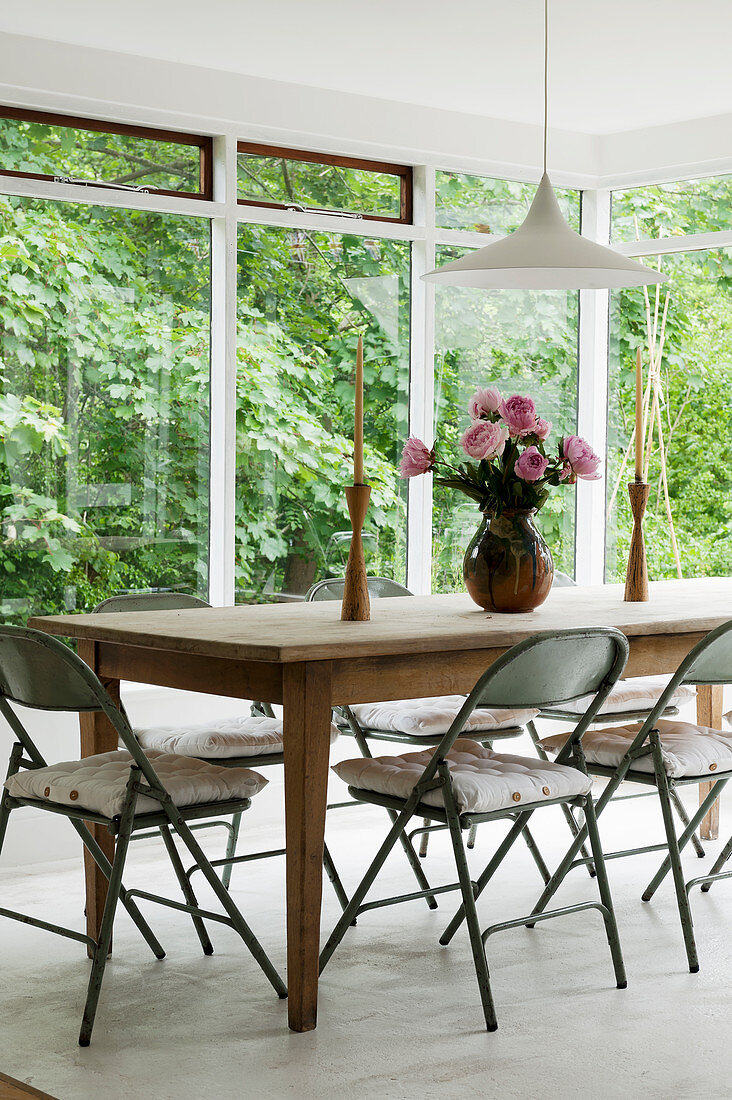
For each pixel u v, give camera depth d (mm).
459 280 3781
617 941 3182
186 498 5055
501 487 3615
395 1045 2828
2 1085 2635
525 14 4293
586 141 5965
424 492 5672
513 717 3990
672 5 4199
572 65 4875
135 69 4734
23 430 4633
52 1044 2852
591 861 3225
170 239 4977
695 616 3549
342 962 3371
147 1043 2854
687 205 5824
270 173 5230
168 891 4039
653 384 6027
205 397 5086
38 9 4230
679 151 5727
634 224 6012
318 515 5430
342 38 4555
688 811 5094
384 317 5598
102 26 4410
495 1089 2602
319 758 2875
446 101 5414
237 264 5152
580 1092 2586
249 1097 2572
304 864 2873
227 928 3676
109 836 3398
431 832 4770
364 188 5508
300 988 2900
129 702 4738
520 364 5988
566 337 6129
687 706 5730
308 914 2893
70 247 4730
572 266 3328
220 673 3049
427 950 3463
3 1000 3127
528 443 3625
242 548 5195
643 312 6055
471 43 4609
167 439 4992
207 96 4906
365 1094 2582
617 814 5043
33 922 3029
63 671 2947
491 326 5883
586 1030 2906
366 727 4008
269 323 5262
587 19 4340
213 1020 2986
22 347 4629
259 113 5047
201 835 4805
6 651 3035
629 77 5035
